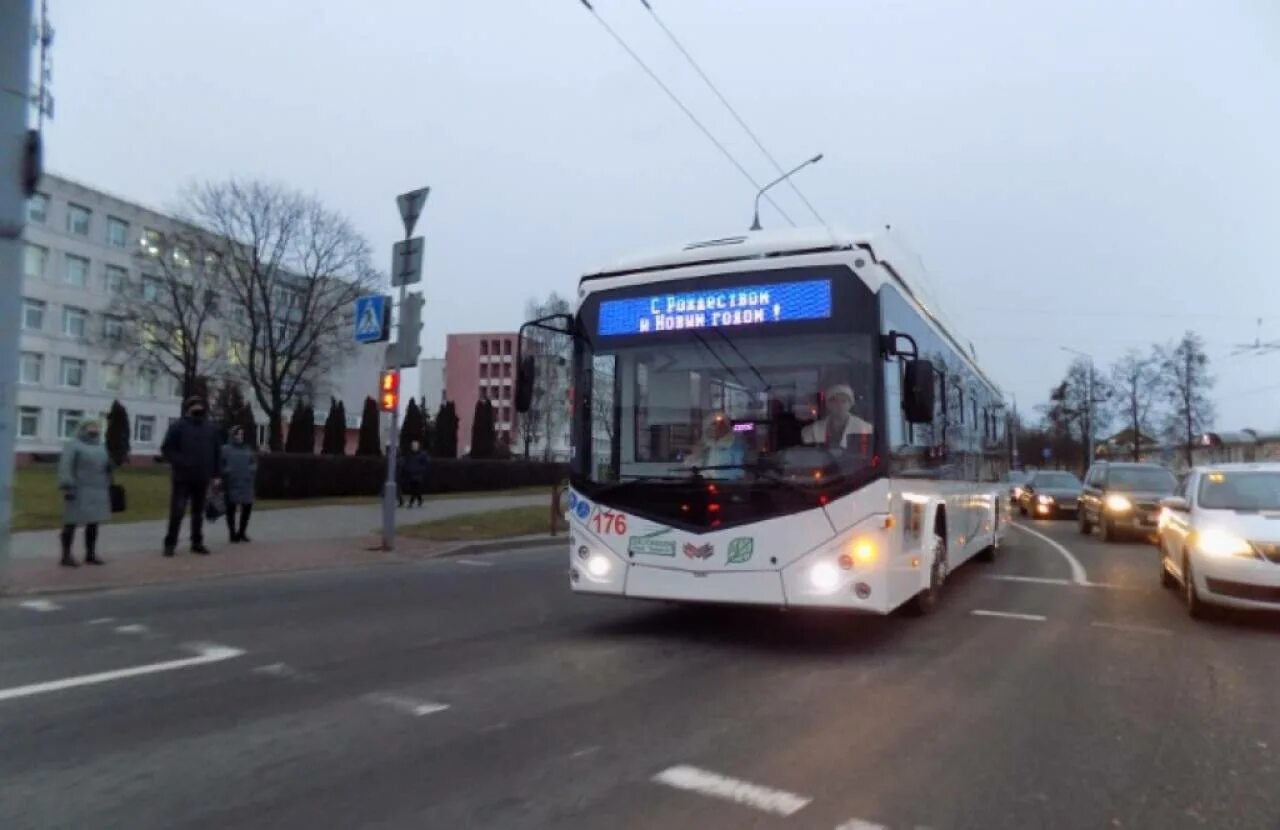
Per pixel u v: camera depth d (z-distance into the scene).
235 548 13.41
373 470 29.19
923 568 8.59
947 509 10.23
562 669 6.64
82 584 9.84
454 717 5.36
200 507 12.48
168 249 54.28
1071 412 54.78
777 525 7.00
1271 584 8.38
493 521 18.69
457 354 121.12
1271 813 4.12
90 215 65.69
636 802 4.09
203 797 4.07
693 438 7.44
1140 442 50.50
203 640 7.44
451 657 6.98
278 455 25.48
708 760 4.67
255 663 6.66
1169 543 10.81
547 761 4.61
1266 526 8.73
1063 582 12.17
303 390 54.72
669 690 6.07
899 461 7.44
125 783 4.23
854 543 6.88
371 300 14.35
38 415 61.88
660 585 7.29
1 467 9.42
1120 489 19.39
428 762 4.57
